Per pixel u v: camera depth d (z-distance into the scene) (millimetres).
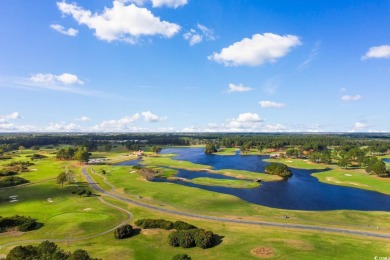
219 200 109188
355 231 76062
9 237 72625
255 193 126625
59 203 105438
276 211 96500
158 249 64125
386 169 166125
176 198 111438
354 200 115438
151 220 78500
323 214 93062
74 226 77312
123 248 63812
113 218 86188
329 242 67562
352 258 58875
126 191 123812
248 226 80000
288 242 67125
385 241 68812
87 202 106375
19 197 114562
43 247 51938
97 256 59938
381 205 108312
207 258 59469
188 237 65375
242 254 61094
